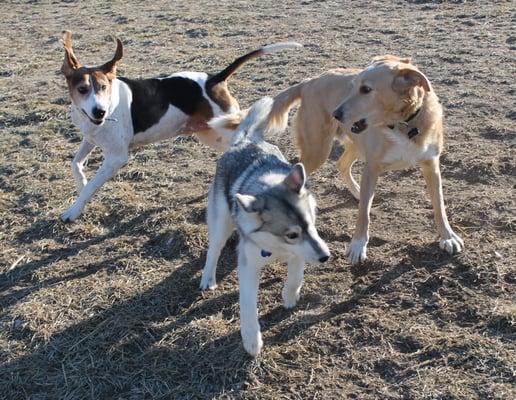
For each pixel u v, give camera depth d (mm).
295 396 2258
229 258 3004
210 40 6566
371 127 2838
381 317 2555
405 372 2301
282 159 2740
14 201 3611
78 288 2867
